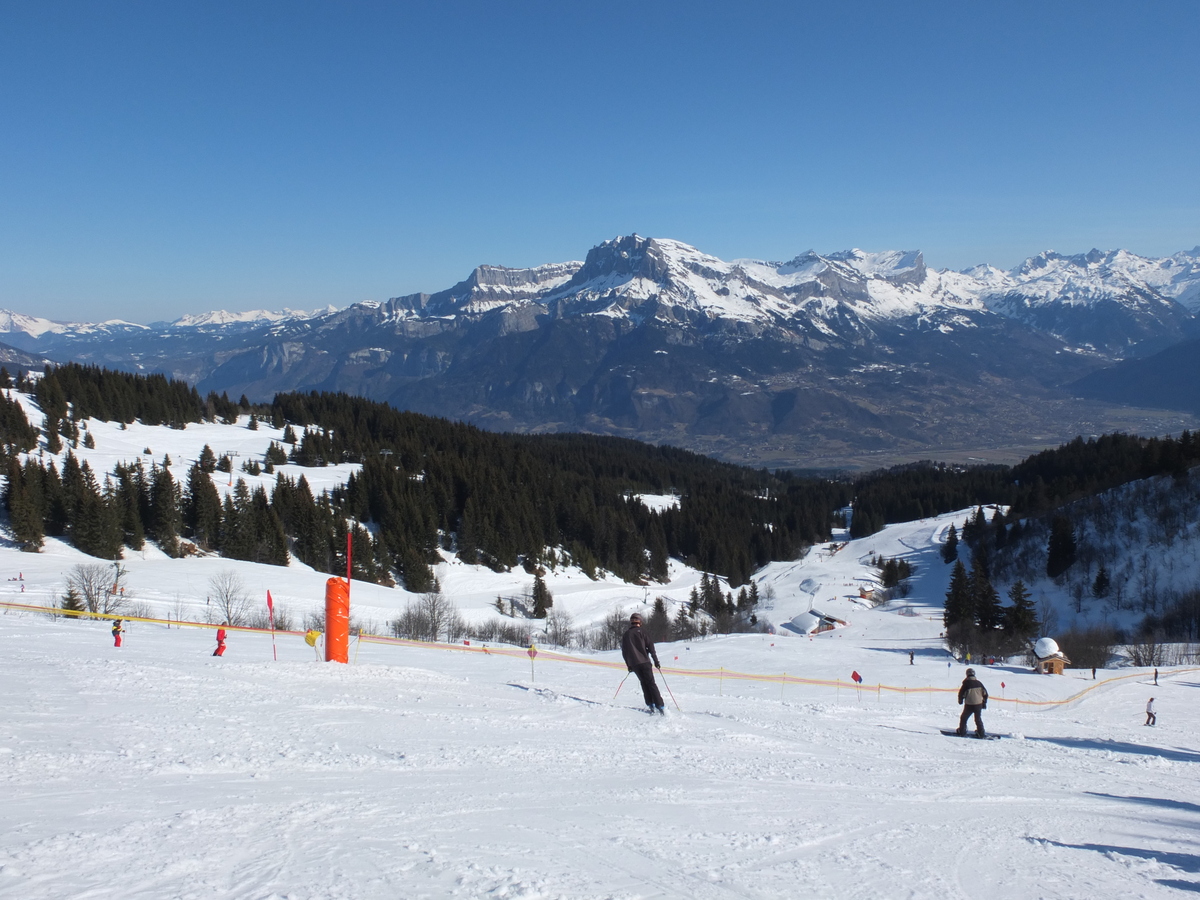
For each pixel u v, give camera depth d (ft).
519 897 18.15
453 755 33.65
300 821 22.85
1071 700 143.74
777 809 30.60
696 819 27.63
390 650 141.38
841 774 39.63
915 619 336.70
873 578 449.89
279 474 393.50
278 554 324.39
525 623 301.63
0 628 91.09
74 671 47.06
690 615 339.98
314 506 356.18
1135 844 30.76
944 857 26.27
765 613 389.80
